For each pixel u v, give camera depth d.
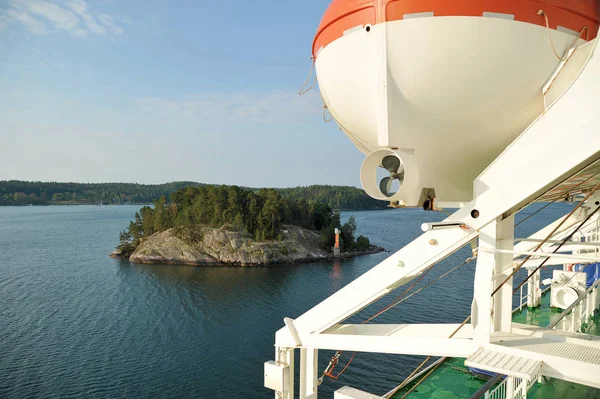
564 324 10.17
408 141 5.54
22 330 52.19
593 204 9.23
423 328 6.90
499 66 4.91
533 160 4.45
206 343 47.69
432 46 4.92
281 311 60.00
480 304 5.09
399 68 5.12
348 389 5.59
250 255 99.88
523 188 4.55
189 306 62.56
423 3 4.84
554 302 13.52
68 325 54.06
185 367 41.41
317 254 105.25
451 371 8.47
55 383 38.12
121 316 57.81
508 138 5.52
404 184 5.52
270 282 79.38
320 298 67.19
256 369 40.91
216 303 64.31
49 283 77.56
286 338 7.24
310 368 7.40
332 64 5.83
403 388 7.80
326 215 128.38
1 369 41.00
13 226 181.50
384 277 6.10
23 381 38.47
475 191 5.03
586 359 4.54
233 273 88.12
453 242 5.39
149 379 38.94
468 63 4.92
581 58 4.89
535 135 4.61
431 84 5.10
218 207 113.38
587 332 10.70
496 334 5.67
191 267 95.12
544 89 5.14
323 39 5.95
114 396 35.84
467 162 5.77
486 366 4.67
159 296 68.50
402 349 5.98
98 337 49.84
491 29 4.77
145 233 117.31
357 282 6.46
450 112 5.26
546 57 4.94
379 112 5.39
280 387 7.24
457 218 5.05
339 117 6.45
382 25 5.05
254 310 60.56
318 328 6.92
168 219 117.81
